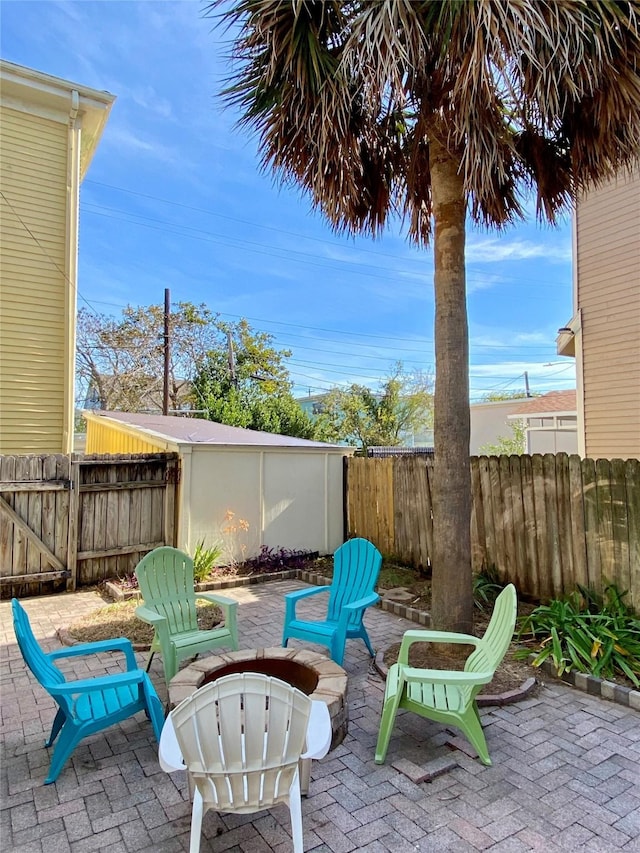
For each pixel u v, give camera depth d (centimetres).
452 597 380
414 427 2412
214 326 2230
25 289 729
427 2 290
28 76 716
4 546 558
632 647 356
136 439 777
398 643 425
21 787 240
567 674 351
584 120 364
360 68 302
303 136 371
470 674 253
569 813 220
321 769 253
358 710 316
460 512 383
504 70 293
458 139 336
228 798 183
